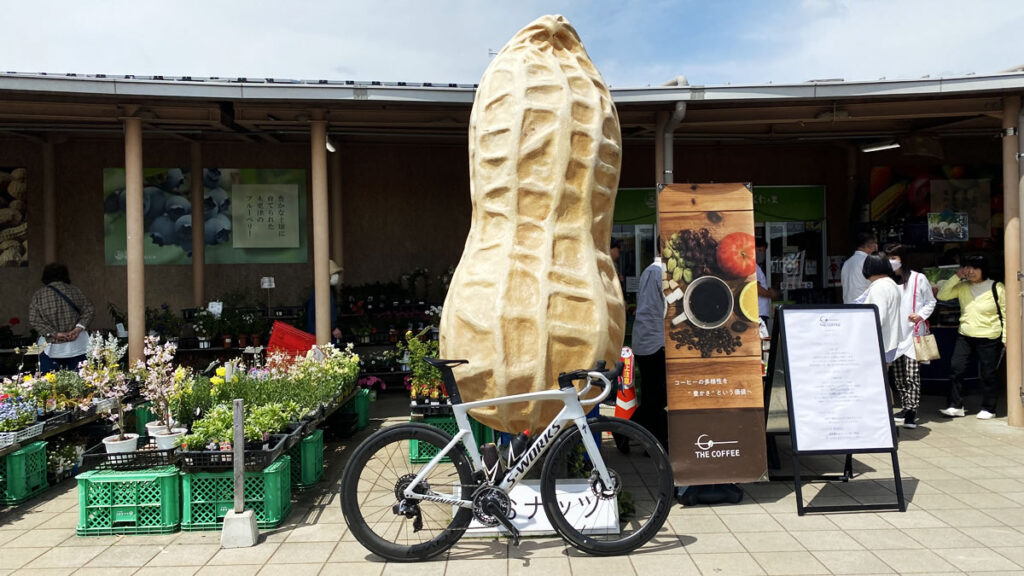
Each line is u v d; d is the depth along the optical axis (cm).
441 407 547
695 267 454
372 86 612
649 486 494
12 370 845
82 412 539
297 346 688
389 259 1046
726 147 1063
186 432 464
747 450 448
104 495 408
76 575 350
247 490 415
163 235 1005
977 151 1058
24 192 984
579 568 353
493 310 381
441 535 367
